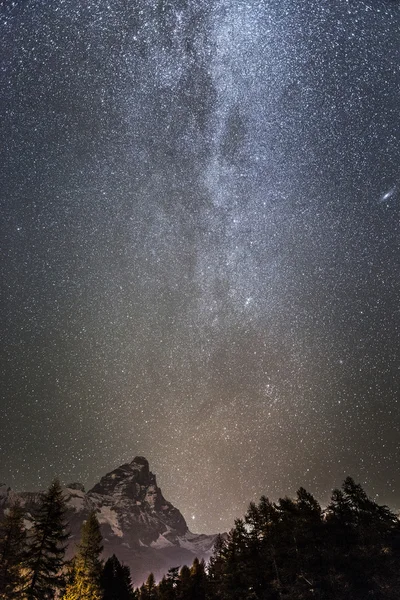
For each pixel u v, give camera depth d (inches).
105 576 1523.1
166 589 1630.2
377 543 1283.2
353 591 1159.6
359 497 1381.6
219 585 1462.8
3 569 1141.1
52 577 1192.8
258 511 1517.0
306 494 1461.6
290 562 1317.7
